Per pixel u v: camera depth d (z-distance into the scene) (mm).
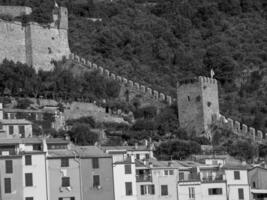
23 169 174750
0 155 174625
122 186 182875
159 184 188500
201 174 195250
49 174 177250
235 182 196875
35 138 192625
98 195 180125
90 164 181125
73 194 177875
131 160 185625
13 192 172625
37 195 174500
